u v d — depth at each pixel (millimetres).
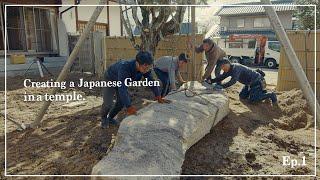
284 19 29938
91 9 16641
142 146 3541
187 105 5152
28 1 12977
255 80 7352
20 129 5488
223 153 4488
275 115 7039
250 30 32281
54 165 4074
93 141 4855
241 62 23766
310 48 9141
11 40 12820
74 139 4977
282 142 5215
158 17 8984
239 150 4621
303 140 5453
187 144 4062
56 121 6027
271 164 4277
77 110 7055
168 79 6773
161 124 4141
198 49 7902
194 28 7918
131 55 12562
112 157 3314
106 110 5383
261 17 31656
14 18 12812
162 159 3332
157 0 8648
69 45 14641
